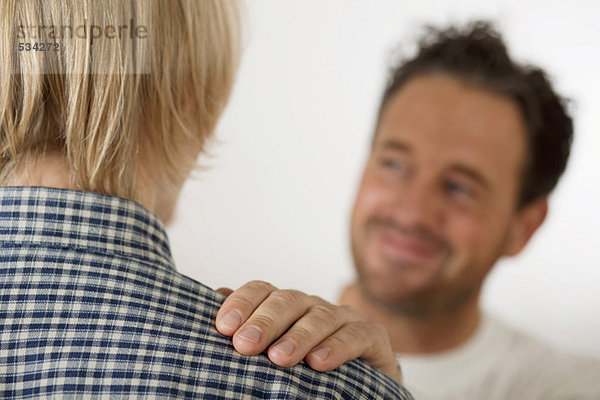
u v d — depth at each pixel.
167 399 0.39
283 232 1.71
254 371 0.41
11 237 0.42
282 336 0.43
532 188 1.64
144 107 0.47
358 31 1.68
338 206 1.70
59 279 0.41
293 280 1.71
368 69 1.68
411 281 1.69
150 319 0.41
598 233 1.61
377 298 1.70
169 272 0.43
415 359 1.70
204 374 0.40
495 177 1.65
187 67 0.48
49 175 0.44
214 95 0.52
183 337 0.41
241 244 1.72
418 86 1.67
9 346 0.39
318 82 1.69
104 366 0.39
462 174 1.67
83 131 0.43
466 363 1.67
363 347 0.46
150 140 0.48
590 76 1.60
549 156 1.63
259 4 1.70
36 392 0.39
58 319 0.40
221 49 0.52
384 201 1.68
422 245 1.68
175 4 0.47
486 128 1.65
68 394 0.39
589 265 1.61
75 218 0.42
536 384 1.62
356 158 1.69
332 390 0.42
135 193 0.46
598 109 1.60
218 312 0.43
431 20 1.66
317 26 1.69
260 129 1.71
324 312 0.47
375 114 1.68
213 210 1.72
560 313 1.62
